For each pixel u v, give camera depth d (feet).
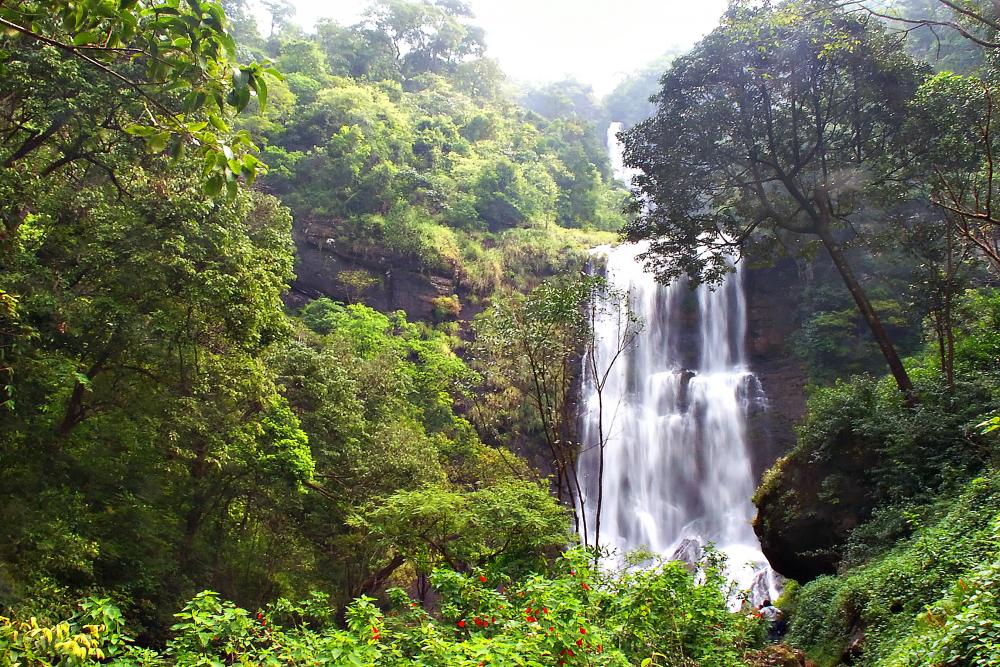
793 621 44.88
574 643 20.59
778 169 57.72
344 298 122.62
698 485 103.65
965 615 22.79
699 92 58.49
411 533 41.34
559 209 166.40
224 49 12.94
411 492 44.50
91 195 44.65
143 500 48.11
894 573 35.17
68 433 44.24
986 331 54.13
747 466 101.50
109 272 41.73
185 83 13.10
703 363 114.01
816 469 52.44
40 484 40.29
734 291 114.01
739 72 56.54
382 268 125.29
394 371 84.48
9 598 32.12
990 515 33.01
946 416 45.42
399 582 71.97
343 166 134.82
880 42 52.24
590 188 175.22
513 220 150.20
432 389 97.71
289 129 143.13
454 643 21.08
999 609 22.50
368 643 19.85
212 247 44.16
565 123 206.59
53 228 44.45
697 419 107.24
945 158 50.29
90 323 40.47
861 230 80.28
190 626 18.47
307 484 61.26
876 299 97.30
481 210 147.13
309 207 128.06
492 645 18.49
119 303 42.57
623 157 62.49
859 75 53.67
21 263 39.99
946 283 52.80
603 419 110.73
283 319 52.60
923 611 30.42
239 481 56.80
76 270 43.37
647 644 25.02
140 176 44.32
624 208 64.28
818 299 102.78
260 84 12.80
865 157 57.57
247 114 141.18
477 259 131.03
